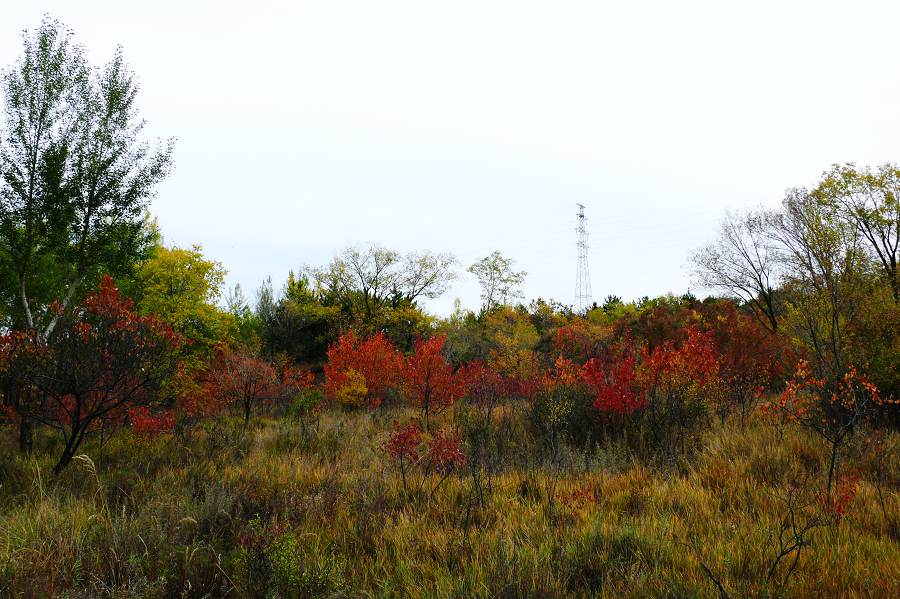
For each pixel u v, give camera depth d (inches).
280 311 1317.7
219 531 187.3
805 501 191.5
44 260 437.7
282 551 143.2
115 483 251.9
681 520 179.5
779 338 535.5
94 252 422.9
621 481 234.1
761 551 147.8
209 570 154.2
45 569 152.3
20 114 391.9
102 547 169.5
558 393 370.0
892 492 203.2
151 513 196.9
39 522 186.2
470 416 396.8
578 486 230.4
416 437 259.1
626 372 344.2
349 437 398.9
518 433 362.9
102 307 317.7
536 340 1165.7
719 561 145.1
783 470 234.1
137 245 466.3
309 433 410.0
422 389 531.5
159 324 334.3
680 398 328.5
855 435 266.4
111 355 295.0
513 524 183.9
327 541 179.0
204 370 702.5
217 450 344.5
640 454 293.6
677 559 148.5
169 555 158.6
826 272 407.8
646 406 335.9
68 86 410.9
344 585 144.1
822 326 384.5
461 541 168.1
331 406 616.4
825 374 295.9
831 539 160.7
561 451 302.0
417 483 244.5
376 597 142.3
